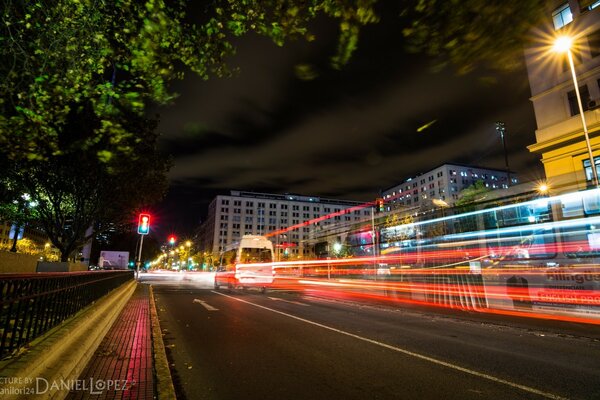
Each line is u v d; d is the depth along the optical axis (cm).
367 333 808
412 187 12175
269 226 15012
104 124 429
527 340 738
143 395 375
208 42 354
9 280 322
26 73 405
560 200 2280
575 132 2228
